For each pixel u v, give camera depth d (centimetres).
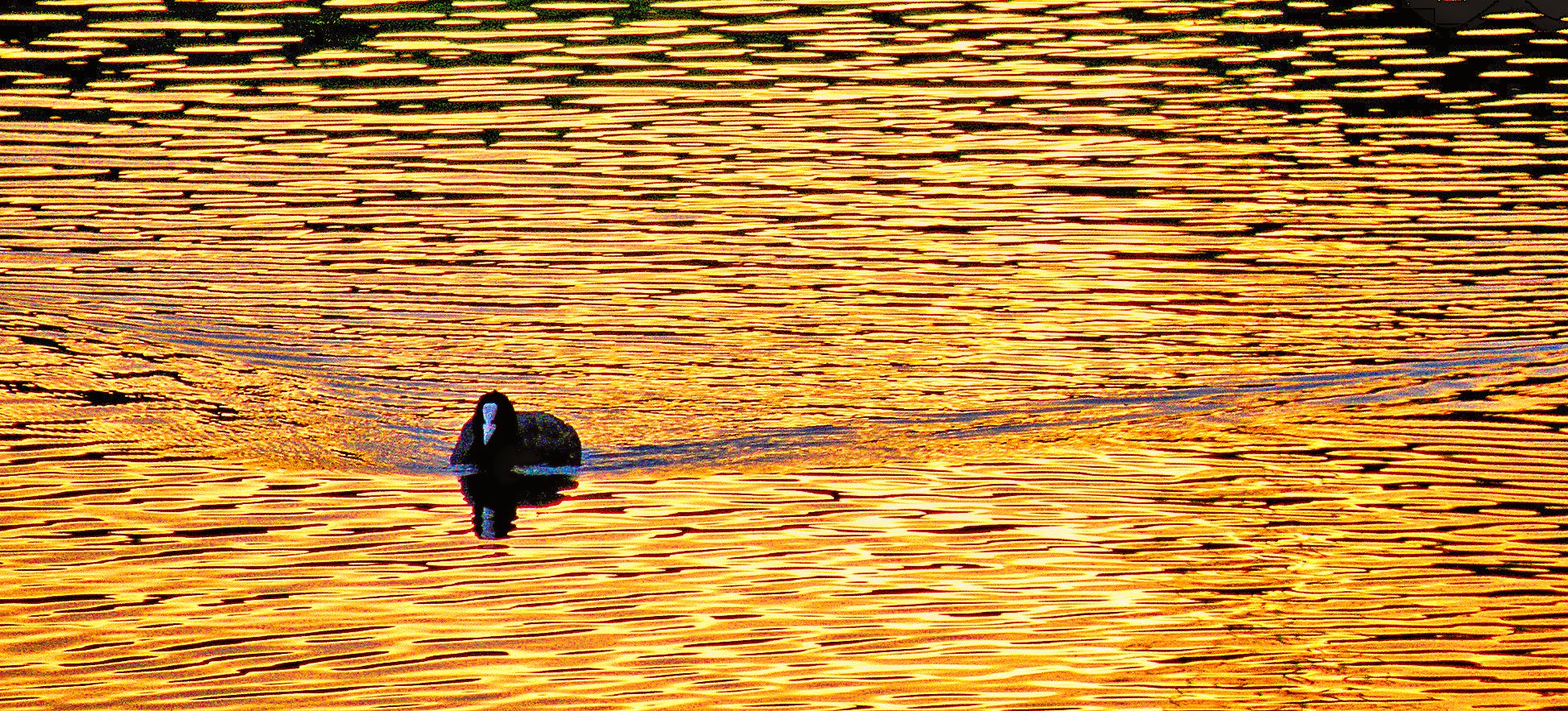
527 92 2969
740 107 2875
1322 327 1969
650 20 3472
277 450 1639
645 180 2514
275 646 1238
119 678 1186
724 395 1792
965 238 2275
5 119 2803
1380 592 1334
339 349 1914
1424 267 2164
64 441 1656
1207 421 1711
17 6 3562
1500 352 1888
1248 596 1320
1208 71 3106
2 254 2198
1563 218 2341
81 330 1952
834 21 3469
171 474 1584
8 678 1184
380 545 1431
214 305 2042
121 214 2370
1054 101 2912
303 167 2581
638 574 1370
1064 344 1927
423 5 3597
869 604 1313
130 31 3372
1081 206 2403
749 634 1260
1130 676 1197
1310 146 2678
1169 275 2141
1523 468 1582
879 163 2592
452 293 2086
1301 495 1531
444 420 1738
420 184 2505
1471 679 1191
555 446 1620
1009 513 1500
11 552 1399
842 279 2128
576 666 1208
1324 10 3562
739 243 2258
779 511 1506
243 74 3080
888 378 1834
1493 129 2758
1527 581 1346
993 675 1195
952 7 3594
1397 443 1648
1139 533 1452
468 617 1289
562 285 2111
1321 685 1180
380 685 1179
